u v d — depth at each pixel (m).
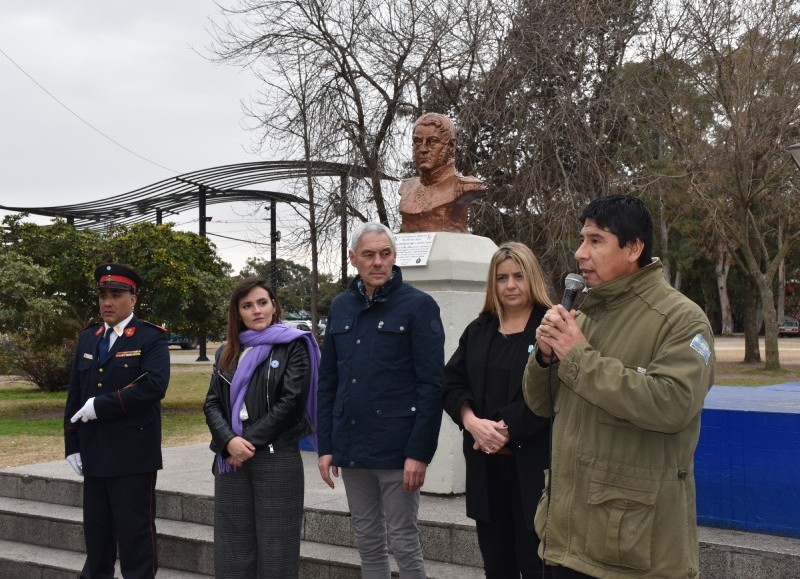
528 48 14.79
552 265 15.01
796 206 22.69
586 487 2.41
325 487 5.56
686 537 2.33
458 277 5.30
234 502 3.88
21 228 13.53
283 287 36.16
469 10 15.23
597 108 15.17
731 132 19.95
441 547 4.51
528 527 3.05
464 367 3.42
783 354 30.25
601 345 2.50
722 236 23.17
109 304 4.45
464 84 15.73
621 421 2.39
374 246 3.72
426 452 3.57
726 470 4.05
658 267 2.53
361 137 15.47
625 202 2.51
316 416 4.04
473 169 15.35
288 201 19.55
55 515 5.71
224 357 4.04
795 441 3.88
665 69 16.19
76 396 4.48
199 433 10.29
